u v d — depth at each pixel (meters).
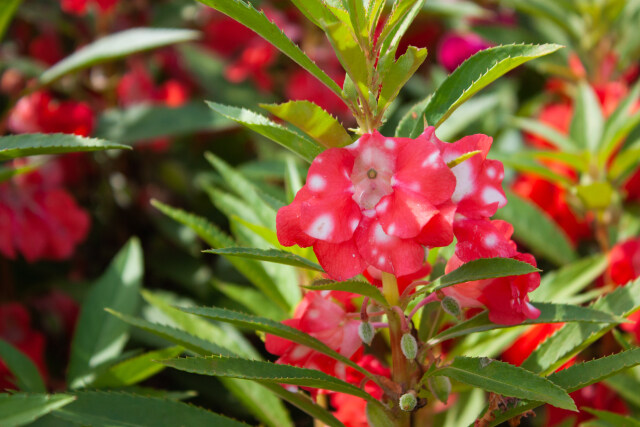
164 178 0.81
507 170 0.76
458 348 0.50
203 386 0.62
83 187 0.80
